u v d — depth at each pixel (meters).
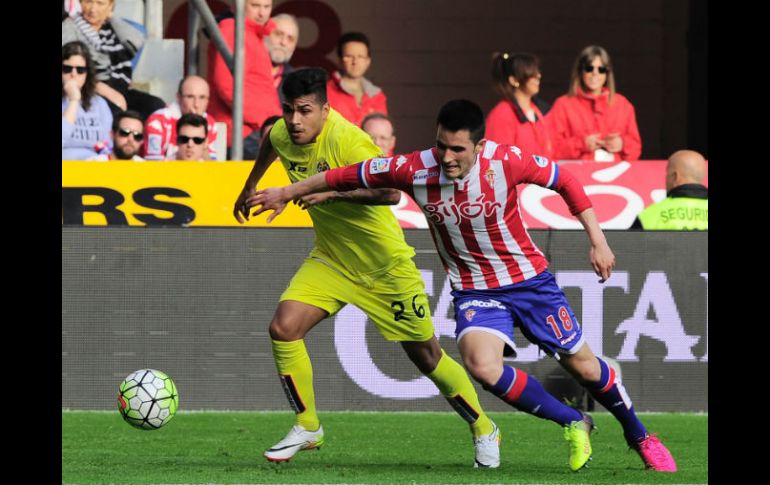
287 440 19.31
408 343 19.62
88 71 31.41
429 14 45.25
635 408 26.23
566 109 33.97
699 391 26.22
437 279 26.06
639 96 45.97
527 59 33.00
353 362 26.17
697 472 18.58
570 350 18.44
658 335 26.23
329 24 44.75
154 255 26.12
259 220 27.14
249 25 33.94
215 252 26.22
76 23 32.31
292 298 19.34
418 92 45.34
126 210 27.12
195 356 26.17
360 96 36.00
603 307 26.20
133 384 19.42
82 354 26.06
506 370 18.05
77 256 26.05
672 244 26.20
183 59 33.25
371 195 18.23
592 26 45.91
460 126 17.17
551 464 19.66
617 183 30.05
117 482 17.11
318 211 19.17
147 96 32.72
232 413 25.83
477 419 19.09
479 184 17.78
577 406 26.38
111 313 26.06
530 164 17.97
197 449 21.09
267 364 26.23
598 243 18.14
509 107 33.22
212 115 33.72
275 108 33.94
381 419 25.16
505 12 45.59
